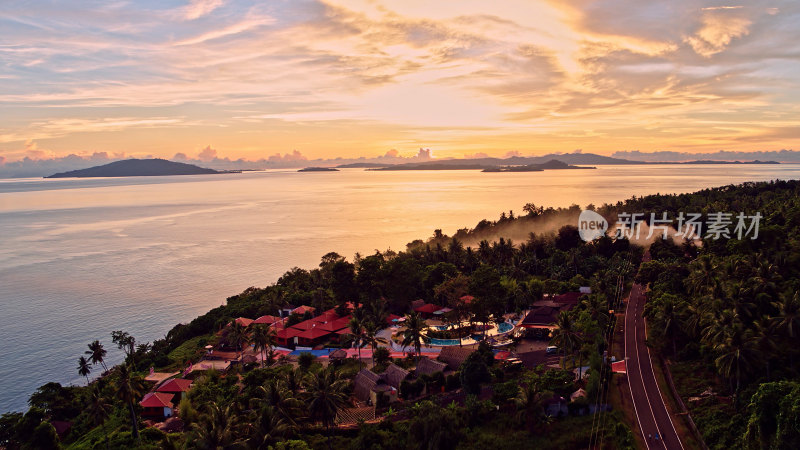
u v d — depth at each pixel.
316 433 73.69
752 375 70.12
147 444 75.06
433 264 177.75
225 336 125.31
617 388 80.12
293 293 168.12
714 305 83.06
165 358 126.06
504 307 125.00
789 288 82.44
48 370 139.50
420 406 73.50
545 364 94.12
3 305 194.38
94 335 164.25
